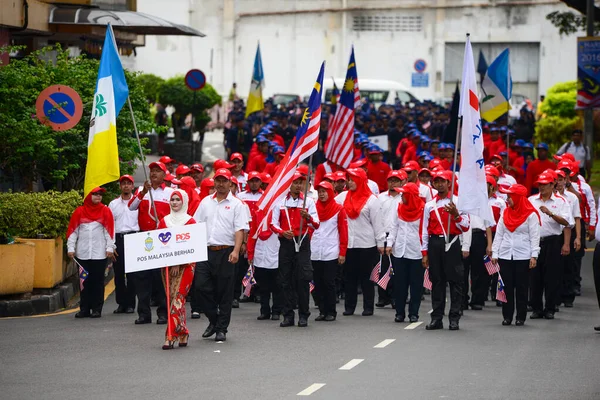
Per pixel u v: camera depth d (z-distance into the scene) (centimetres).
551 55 7550
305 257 1919
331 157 2700
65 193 2278
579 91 3922
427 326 1888
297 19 7588
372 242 2080
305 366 1533
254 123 4372
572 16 5191
